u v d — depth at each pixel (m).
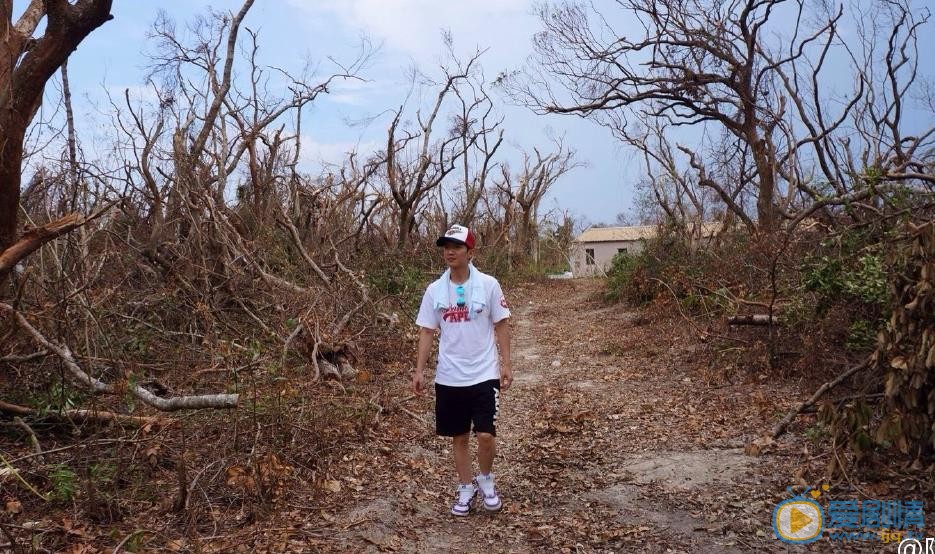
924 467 4.45
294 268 11.12
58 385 5.69
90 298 6.50
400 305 12.27
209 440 5.55
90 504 4.21
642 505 4.65
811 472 4.80
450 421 4.54
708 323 10.88
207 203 9.47
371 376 8.52
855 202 7.81
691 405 7.21
